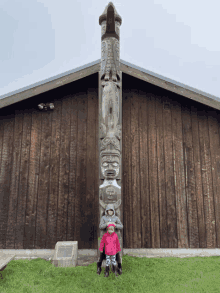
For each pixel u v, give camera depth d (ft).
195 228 14.83
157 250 14.07
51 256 13.33
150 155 15.56
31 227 14.12
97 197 14.64
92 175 14.94
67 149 15.25
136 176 15.12
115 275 9.91
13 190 14.56
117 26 14.21
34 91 14.62
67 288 8.96
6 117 15.46
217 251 14.40
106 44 13.42
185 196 15.23
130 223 14.42
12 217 14.21
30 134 15.34
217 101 15.74
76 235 14.11
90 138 15.44
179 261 12.49
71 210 14.43
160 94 16.60
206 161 15.93
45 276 10.11
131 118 15.94
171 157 15.70
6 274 10.24
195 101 16.72
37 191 14.61
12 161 14.93
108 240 10.20
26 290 8.80
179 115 16.42
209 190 15.51
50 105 15.39
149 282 9.52
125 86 16.38
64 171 14.94
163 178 15.33
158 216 14.73
